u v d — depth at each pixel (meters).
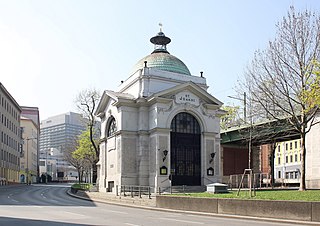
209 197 24.48
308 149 37.41
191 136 42.25
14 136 93.94
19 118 101.62
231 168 52.12
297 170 91.12
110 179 43.47
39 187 75.50
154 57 46.59
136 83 43.81
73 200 38.78
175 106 41.09
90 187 47.97
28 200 38.00
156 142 39.53
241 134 47.59
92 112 60.78
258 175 48.12
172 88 40.81
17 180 98.00
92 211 25.08
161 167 39.16
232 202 22.44
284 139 49.62
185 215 23.11
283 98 28.67
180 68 46.41
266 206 20.58
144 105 41.59
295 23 27.06
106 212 24.33
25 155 114.38
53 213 23.14
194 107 42.19
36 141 129.75
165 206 27.52
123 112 41.44
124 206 30.88
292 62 27.02
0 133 77.06
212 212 23.61
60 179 152.62
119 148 41.12
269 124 39.97
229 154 52.50
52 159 165.50
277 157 100.25
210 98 43.00
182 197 26.09
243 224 17.72
